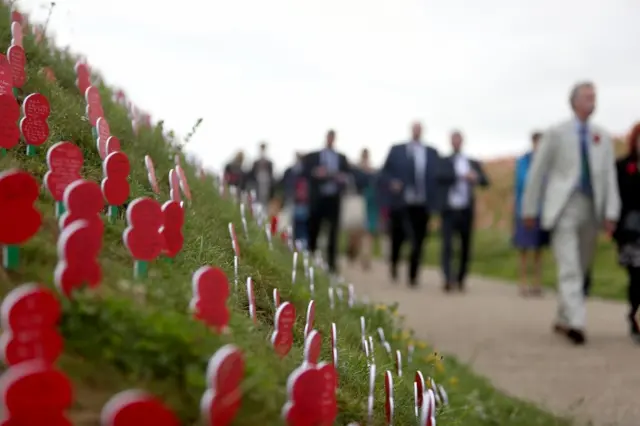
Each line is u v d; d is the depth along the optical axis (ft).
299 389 6.53
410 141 40.29
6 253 7.25
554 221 23.76
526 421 14.52
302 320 11.68
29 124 10.45
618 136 66.80
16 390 5.13
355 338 13.88
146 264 8.34
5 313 5.77
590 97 23.65
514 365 20.07
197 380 6.41
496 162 92.79
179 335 6.68
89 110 12.85
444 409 12.50
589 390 17.46
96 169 11.67
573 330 23.21
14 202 7.06
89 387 6.18
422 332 24.59
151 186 12.73
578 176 23.52
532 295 37.42
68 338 6.53
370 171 54.44
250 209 21.83
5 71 10.87
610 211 23.44
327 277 20.83
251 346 8.19
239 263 12.10
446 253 38.81
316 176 39.09
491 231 70.79
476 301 34.14
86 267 7.07
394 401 10.66
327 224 39.73
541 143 24.11
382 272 50.52
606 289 38.93
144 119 20.59
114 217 9.98
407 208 39.99
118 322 6.69
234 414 6.08
